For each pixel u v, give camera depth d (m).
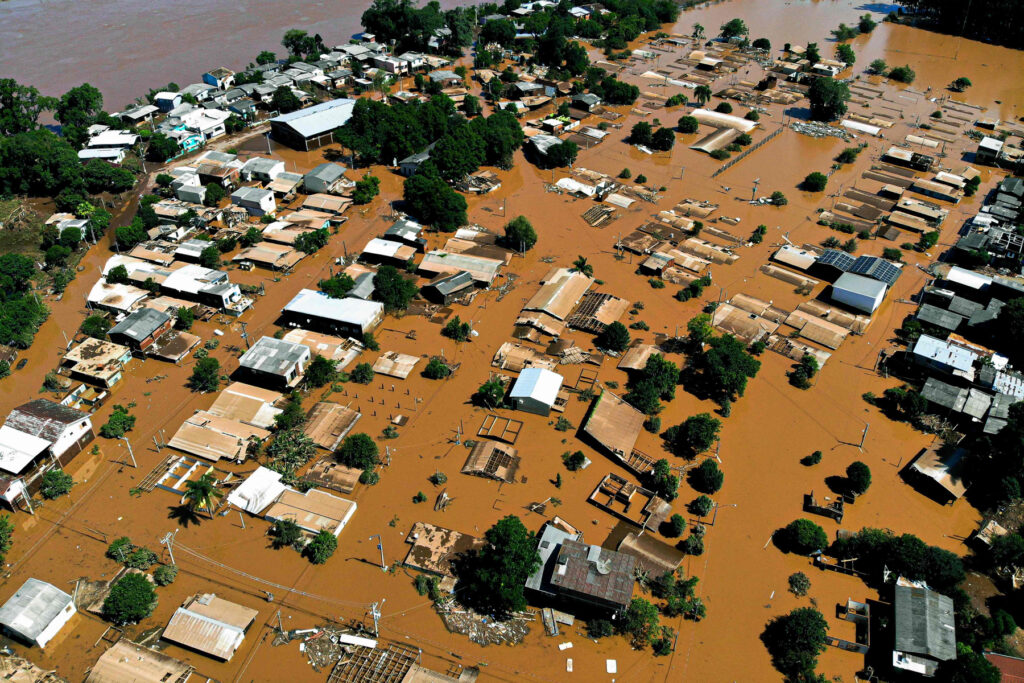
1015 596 89.69
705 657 83.31
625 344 128.50
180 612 84.56
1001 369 120.94
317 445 108.19
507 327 135.25
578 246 160.88
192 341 129.25
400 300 137.62
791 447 110.94
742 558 94.44
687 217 172.75
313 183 179.75
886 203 178.62
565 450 109.69
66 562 92.69
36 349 129.12
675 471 106.31
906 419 115.75
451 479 104.75
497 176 192.12
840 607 88.69
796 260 153.50
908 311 141.00
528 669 82.12
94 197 176.12
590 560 87.62
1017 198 176.12
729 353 119.56
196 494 93.50
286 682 80.38
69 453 105.44
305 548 94.19
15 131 194.62
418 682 78.88
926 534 97.69
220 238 158.00
